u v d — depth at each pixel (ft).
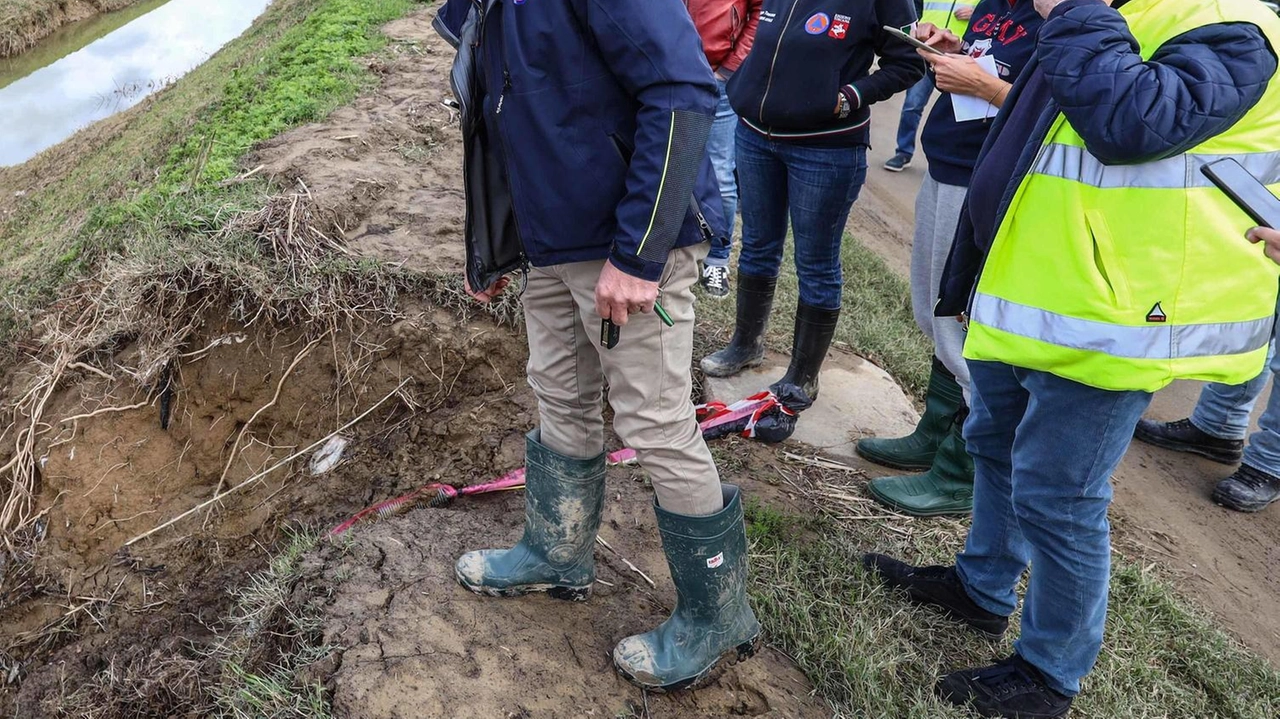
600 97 6.17
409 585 8.35
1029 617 7.87
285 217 12.91
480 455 10.89
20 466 12.05
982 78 8.82
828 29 10.05
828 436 12.11
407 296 12.33
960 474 10.41
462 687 7.32
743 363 13.04
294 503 10.85
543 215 6.50
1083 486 7.04
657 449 6.98
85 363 12.45
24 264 17.25
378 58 21.57
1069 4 6.31
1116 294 6.49
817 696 8.07
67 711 8.97
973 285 8.18
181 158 16.66
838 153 10.69
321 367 11.92
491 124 6.70
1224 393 13.17
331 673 7.38
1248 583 11.02
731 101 11.19
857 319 15.66
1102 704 8.49
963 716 8.01
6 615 10.96
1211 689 8.97
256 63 23.00
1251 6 6.08
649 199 5.99
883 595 9.22
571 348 7.50
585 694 7.49
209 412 12.07
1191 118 5.79
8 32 42.57
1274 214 6.15
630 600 8.57
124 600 10.50
